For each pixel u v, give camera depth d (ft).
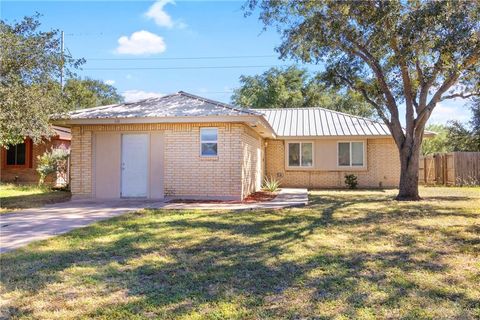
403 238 22.97
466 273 16.19
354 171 66.59
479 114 92.17
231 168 41.70
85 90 112.68
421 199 44.62
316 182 67.51
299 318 11.82
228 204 38.29
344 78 47.96
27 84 38.86
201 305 12.79
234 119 40.01
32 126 38.01
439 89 42.68
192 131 42.37
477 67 39.32
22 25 38.93
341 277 15.65
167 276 15.83
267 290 14.19
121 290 14.20
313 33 40.04
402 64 39.42
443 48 30.83
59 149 66.23
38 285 14.66
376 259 18.37
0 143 38.27
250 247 20.71
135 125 43.19
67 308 12.59
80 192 43.83
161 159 43.04
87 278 15.44
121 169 43.60
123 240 22.24
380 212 33.58
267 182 62.18
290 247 20.70
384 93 45.83
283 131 67.10
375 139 66.28
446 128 113.29
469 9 29.53
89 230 24.98
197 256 18.88
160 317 11.89
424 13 30.37
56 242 21.62
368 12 35.60
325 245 21.18
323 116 73.87
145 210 34.01
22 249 20.01
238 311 12.31
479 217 30.60
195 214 31.91
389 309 12.44
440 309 12.42
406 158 44.86
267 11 41.14
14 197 46.47
